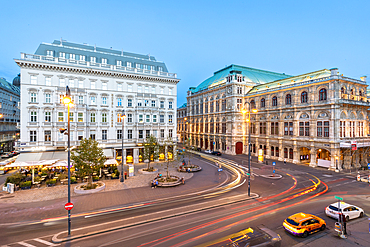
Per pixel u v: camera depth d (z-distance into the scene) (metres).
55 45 46.12
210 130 76.25
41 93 40.12
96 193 27.33
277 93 53.59
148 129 49.69
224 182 32.94
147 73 51.00
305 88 46.75
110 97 46.41
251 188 29.34
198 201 24.05
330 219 19.00
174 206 22.48
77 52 47.62
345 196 25.56
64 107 41.28
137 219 19.14
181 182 31.97
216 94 72.69
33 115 39.62
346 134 42.19
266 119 57.03
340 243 14.91
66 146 40.56
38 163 31.98
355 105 43.00
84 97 43.88
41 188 29.67
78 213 20.70
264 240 14.68
